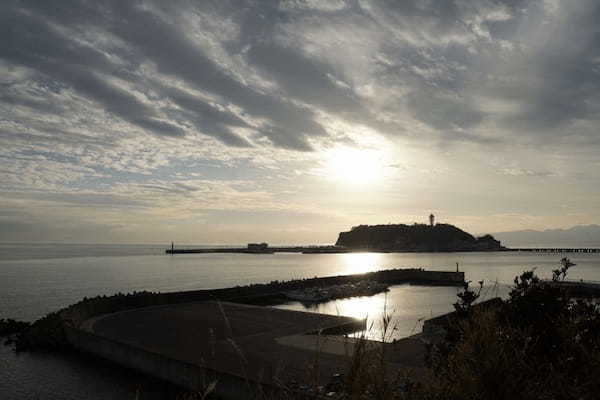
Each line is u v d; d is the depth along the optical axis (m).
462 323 5.21
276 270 140.88
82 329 32.31
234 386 18.25
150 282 93.62
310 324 34.09
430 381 4.24
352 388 3.66
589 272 117.44
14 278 95.12
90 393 22.53
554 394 4.18
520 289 6.91
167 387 22.50
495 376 3.99
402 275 96.19
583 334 5.92
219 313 40.38
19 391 23.12
